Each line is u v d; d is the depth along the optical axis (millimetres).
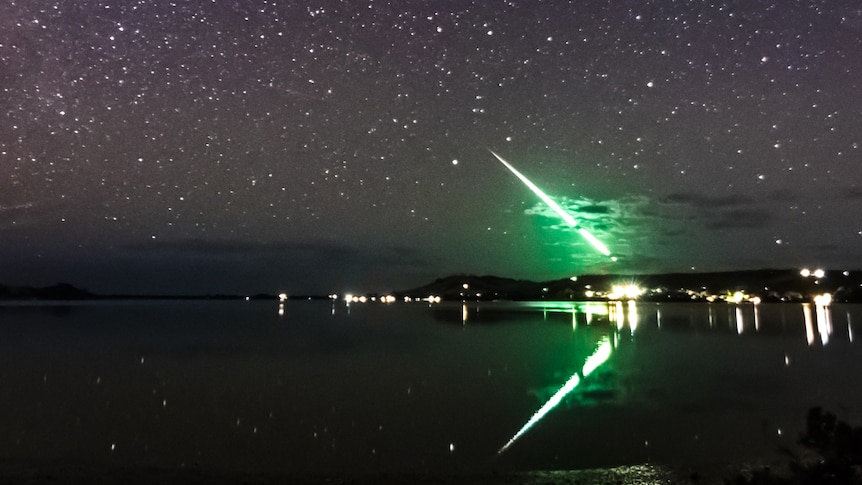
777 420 12930
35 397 16656
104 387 18484
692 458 9992
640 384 18672
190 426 12859
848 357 25906
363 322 68062
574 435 11773
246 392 17578
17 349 31859
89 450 10750
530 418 13469
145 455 10406
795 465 7574
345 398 16500
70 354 29156
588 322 62969
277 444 11258
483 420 13406
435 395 16953
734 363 24125
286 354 29312
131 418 13750
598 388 17875
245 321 71062
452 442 11367
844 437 7445
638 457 10133
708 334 41594
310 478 8461
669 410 14188
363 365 24469
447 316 85750
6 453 10539
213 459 10164
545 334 43938
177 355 28703
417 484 8164
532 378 20391
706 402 15203
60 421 13383
